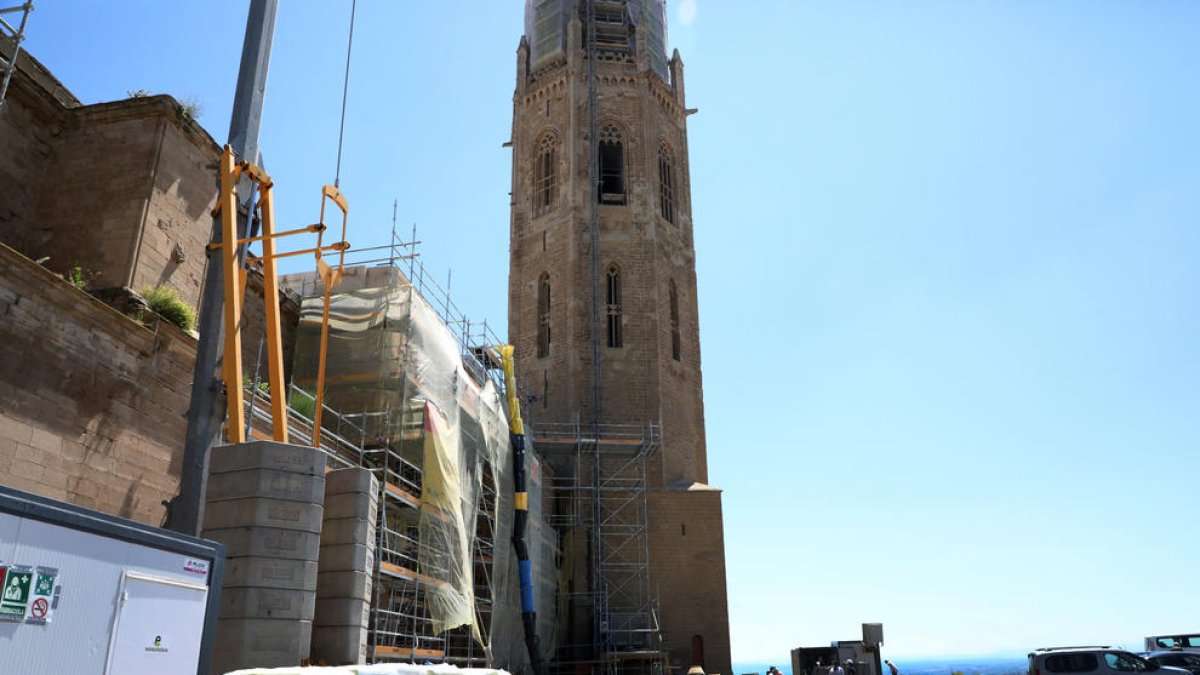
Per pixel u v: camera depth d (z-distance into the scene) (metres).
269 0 19.52
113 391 18.59
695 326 59.06
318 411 20.81
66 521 8.93
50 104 23.36
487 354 44.38
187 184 24.06
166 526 15.87
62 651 8.76
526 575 37.75
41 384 16.78
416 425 28.12
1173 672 27.23
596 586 45.53
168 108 23.47
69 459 17.28
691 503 49.03
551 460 50.59
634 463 50.34
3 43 22.12
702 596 46.78
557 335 54.72
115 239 22.12
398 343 28.53
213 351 16.84
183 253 23.62
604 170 61.47
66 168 23.31
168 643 9.99
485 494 37.47
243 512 16.09
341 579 18.53
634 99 61.25
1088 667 27.77
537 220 58.91
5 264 16.05
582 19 64.81
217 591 10.81
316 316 30.31
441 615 25.58
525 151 61.75
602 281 55.81
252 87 18.78
